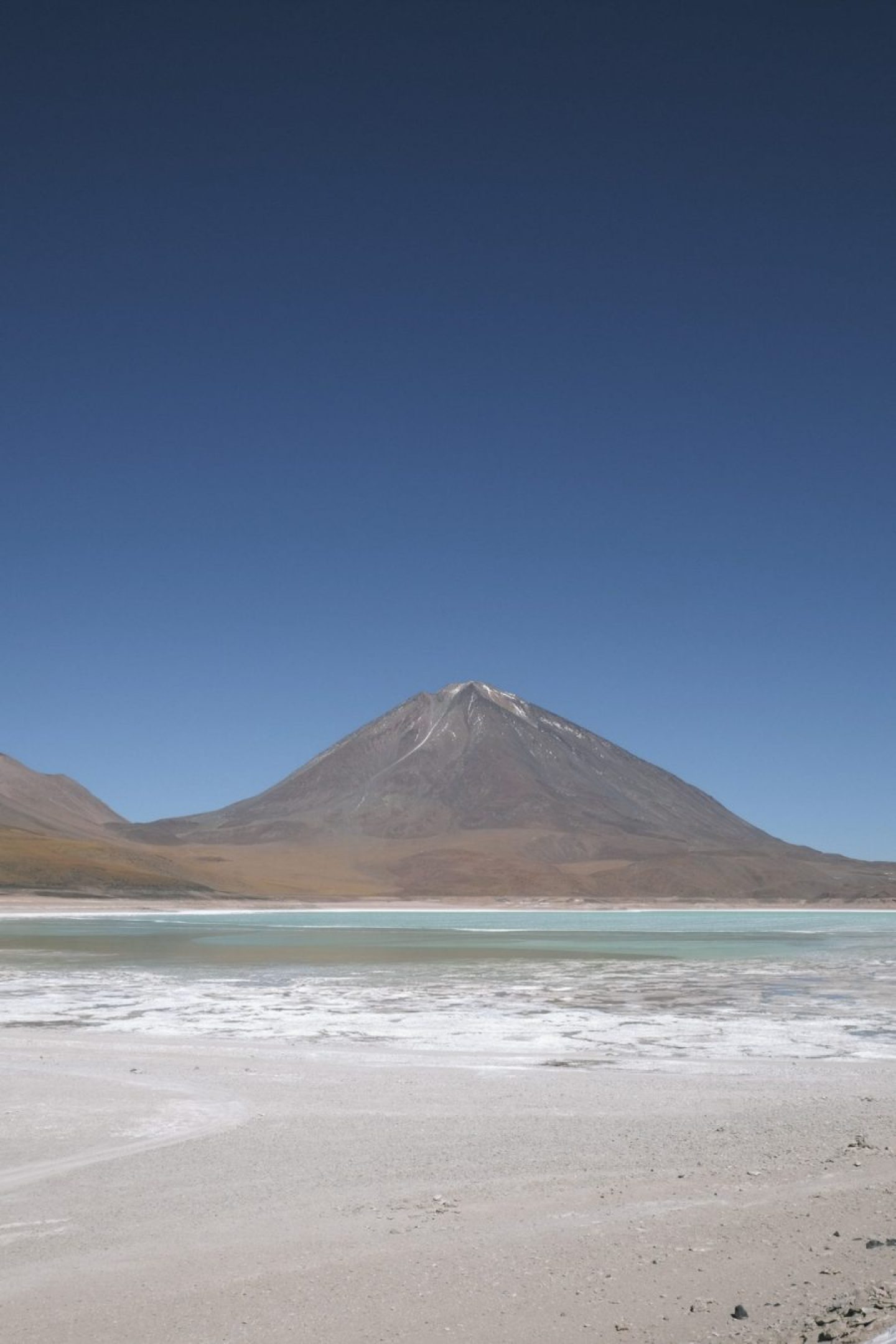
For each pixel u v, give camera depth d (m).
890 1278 9.09
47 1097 18.09
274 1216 11.61
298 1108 17.19
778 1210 11.28
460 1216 11.48
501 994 37.19
